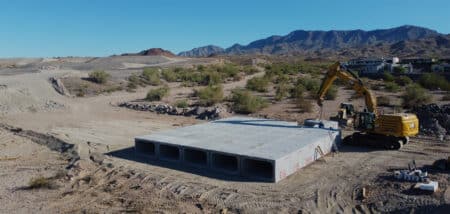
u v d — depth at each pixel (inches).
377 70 3346.5
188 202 663.8
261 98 1668.3
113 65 3678.6
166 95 1982.0
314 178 755.4
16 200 684.7
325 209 619.8
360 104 1537.9
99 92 2167.8
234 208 633.6
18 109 1610.5
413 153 900.0
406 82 2399.1
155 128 1258.6
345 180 738.8
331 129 993.5
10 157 964.6
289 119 1316.4
